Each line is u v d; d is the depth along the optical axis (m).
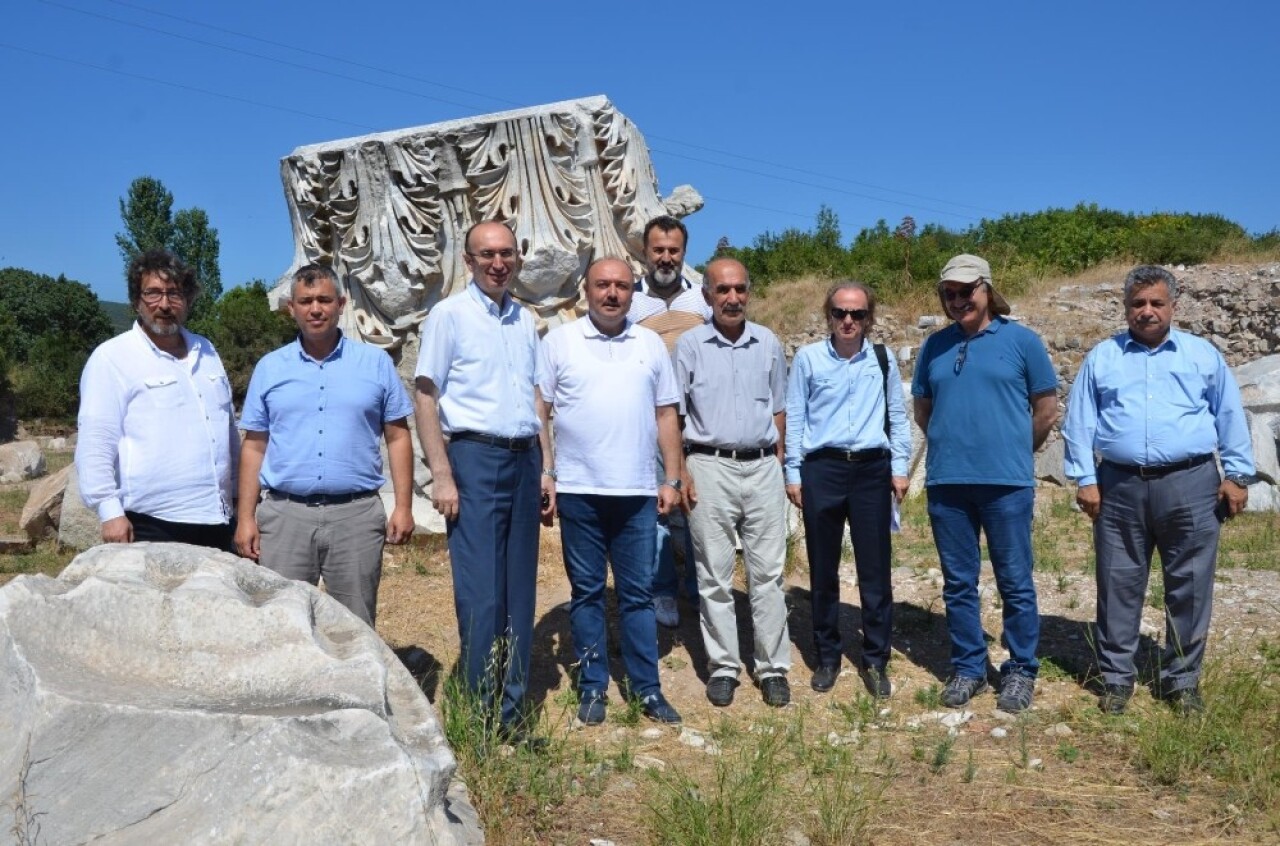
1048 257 23.86
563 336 4.54
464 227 6.85
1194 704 4.56
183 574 3.47
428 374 4.15
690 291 5.81
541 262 6.67
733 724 4.64
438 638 5.52
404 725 3.11
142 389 4.00
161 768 2.72
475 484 4.13
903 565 7.28
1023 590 4.85
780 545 4.93
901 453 5.09
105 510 3.90
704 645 5.34
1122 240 23.62
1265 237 23.77
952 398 4.86
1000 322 4.85
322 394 4.13
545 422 4.54
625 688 4.83
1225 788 3.97
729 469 4.82
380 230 6.82
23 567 7.89
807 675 5.28
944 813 3.80
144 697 2.94
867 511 4.99
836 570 5.10
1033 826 3.71
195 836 2.64
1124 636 4.77
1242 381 11.97
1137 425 4.63
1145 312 4.61
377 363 4.27
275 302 7.34
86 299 40.41
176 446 4.03
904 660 5.51
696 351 4.86
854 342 5.02
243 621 3.20
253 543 4.13
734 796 3.65
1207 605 4.70
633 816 3.73
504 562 4.23
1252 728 4.30
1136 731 4.47
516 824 3.59
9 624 2.95
